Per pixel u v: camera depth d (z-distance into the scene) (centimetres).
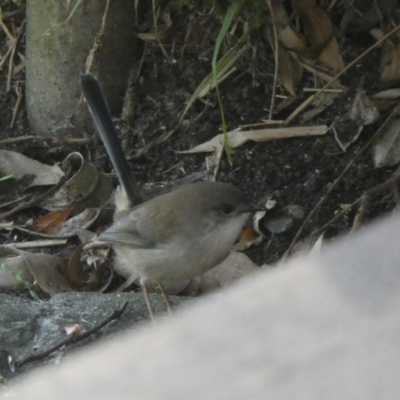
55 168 1061
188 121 1077
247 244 933
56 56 1081
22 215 1030
